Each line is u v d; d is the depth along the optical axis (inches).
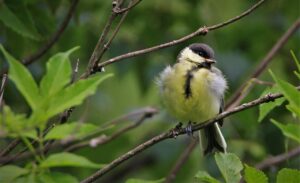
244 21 580.7
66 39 456.4
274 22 590.9
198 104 403.2
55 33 396.5
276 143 538.0
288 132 222.5
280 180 262.5
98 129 216.8
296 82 569.0
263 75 535.2
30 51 417.1
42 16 411.8
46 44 388.2
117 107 572.4
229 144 523.2
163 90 413.7
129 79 589.6
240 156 518.6
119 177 570.6
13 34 403.9
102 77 220.2
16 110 462.3
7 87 458.9
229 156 275.6
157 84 418.9
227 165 273.4
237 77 542.6
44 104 212.7
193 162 522.0
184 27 559.5
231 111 318.3
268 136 539.2
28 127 209.5
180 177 524.1
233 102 460.4
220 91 410.9
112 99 578.2
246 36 586.6
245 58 556.4
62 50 457.4
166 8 547.5
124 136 527.5
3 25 404.8
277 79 229.5
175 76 406.9
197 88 401.4
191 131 393.7
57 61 219.9
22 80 212.4
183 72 407.2
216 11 559.2
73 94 216.4
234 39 580.7
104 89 579.8
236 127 531.5
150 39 549.6
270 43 585.6
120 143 526.0
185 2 552.1
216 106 409.4
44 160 210.2
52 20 413.1
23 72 213.0
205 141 418.0
